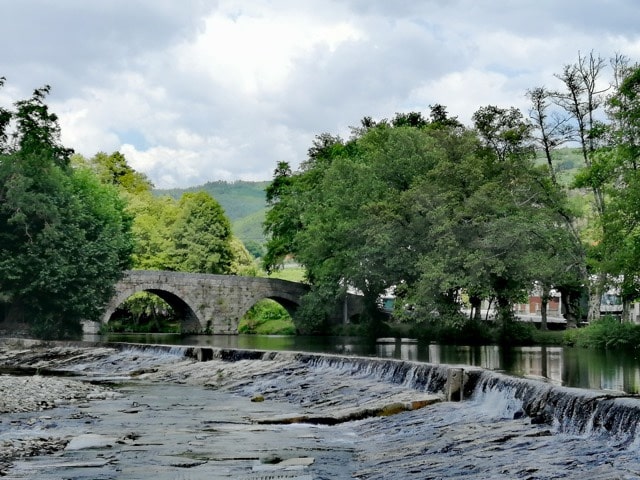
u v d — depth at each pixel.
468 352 43.69
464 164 60.88
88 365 45.50
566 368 30.09
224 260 108.38
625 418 15.91
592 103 53.88
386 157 71.38
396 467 15.55
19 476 14.95
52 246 61.12
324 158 93.62
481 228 57.94
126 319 112.19
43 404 26.44
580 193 57.25
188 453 17.53
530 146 58.88
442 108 93.12
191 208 107.00
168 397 29.83
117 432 20.58
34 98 66.69
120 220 82.06
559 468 13.88
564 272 55.75
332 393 28.34
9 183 60.91
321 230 76.25
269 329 101.75
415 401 23.52
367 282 73.00
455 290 62.22
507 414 20.67
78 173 75.81
